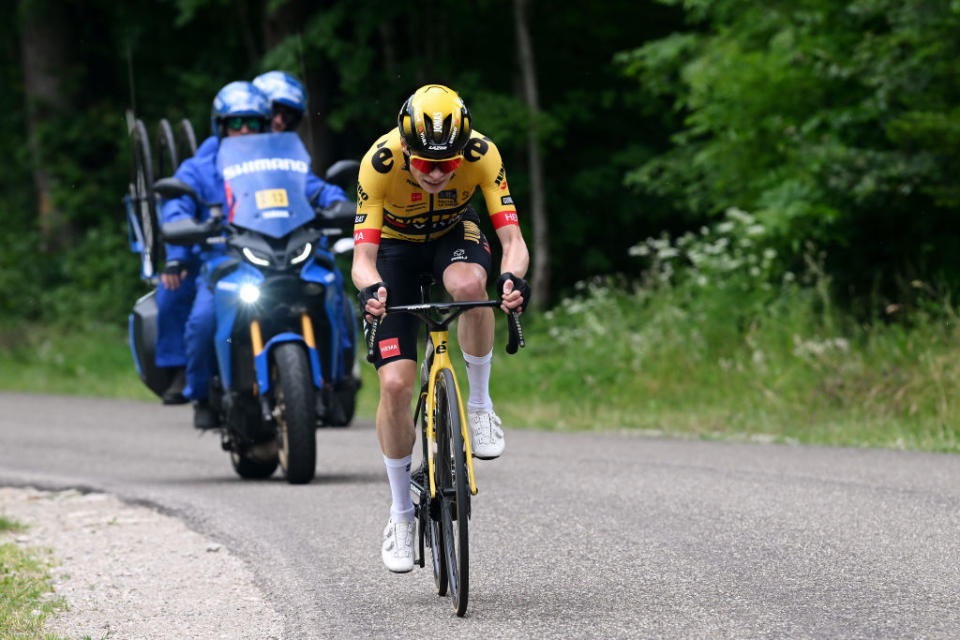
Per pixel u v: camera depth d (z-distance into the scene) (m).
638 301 55.31
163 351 32.69
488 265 19.70
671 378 48.19
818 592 18.73
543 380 53.88
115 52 99.25
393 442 19.27
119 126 95.38
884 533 22.67
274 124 33.22
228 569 22.33
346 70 74.50
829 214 46.69
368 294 17.91
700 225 78.38
